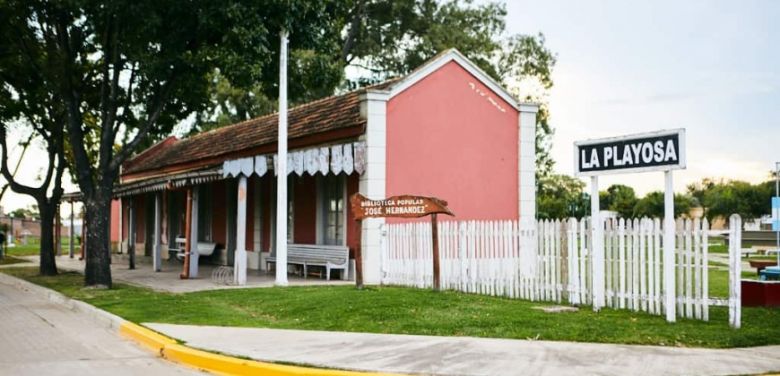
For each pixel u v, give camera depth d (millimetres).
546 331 9758
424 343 9234
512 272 13617
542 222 12953
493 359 8203
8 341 10773
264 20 16609
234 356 8703
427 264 15602
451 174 18422
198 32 16984
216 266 25734
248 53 16203
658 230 10734
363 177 17469
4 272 24125
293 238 21594
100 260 17906
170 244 30172
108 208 18188
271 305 13195
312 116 20938
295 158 18375
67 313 14055
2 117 21891
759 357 8133
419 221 17828
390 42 42188
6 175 22531
